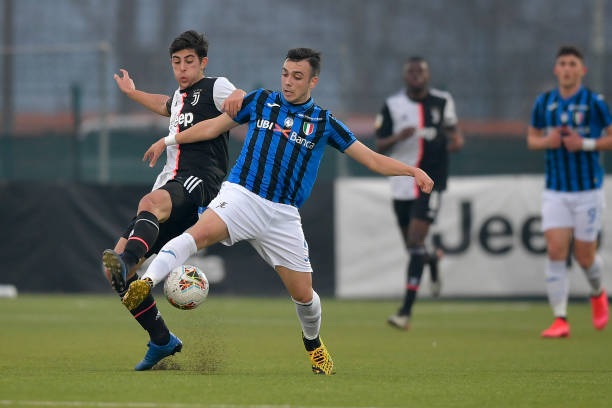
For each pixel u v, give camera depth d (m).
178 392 20.25
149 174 66.25
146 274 22.02
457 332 39.41
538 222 55.16
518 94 62.75
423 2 119.06
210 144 25.36
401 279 56.56
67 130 65.50
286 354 30.05
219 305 52.56
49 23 110.19
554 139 36.78
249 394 20.16
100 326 40.59
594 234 37.56
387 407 19.03
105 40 111.00
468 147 61.75
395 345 33.91
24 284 59.38
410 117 42.09
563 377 24.50
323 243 57.31
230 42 111.00
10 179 65.25
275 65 73.94
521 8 118.88
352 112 77.44
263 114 23.77
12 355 29.33
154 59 77.88
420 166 41.84
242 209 23.09
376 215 56.78
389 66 107.19
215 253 58.22
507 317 47.25
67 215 59.00
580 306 54.31
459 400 20.17
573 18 116.00
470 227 55.75
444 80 71.81
